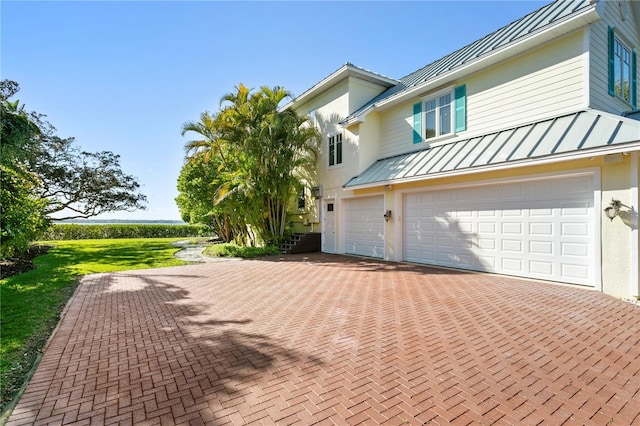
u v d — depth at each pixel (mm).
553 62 8336
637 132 5949
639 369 3457
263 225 15336
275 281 8445
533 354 3840
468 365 3570
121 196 25062
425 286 7469
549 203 7613
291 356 3852
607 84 8438
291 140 14133
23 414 2746
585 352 3887
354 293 6973
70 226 29109
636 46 10164
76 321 5336
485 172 8602
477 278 8234
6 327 5074
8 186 8180
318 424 2551
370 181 11539
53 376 3434
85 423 2623
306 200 16125
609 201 6504
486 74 9750
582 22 7629
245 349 4086
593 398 2906
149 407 2838
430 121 11406
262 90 14531
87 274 9852
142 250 17875
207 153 15383
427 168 9703
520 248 8156
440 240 10133
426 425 2527
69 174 22375
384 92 14758
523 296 6434
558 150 6777
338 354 3889
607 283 6562
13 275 10516
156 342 4379
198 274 9648
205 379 3328
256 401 2900
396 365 3582
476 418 2615
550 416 2643
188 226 34625
